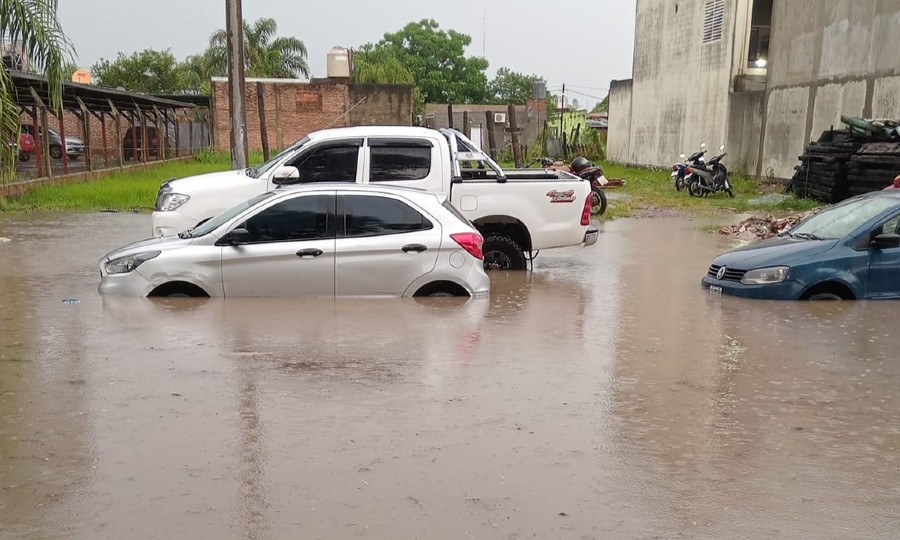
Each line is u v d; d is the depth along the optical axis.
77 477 3.88
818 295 8.71
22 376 5.46
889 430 4.70
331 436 4.46
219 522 3.46
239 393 5.16
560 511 3.62
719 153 30.78
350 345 6.39
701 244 14.18
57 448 4.23
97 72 57.00
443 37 79.31
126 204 18.05
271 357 6.00
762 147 28.27
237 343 6.36
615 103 42.59
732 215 19.28
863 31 22.45
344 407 4.94
